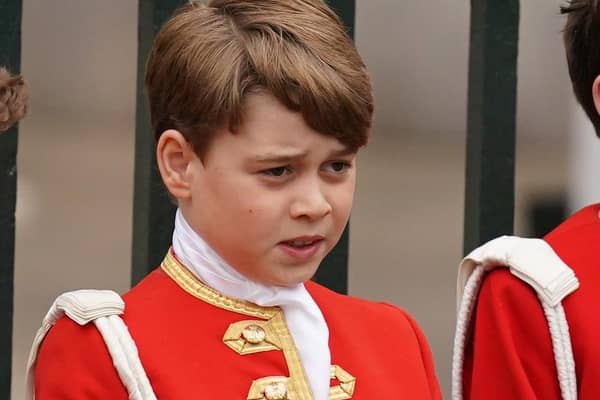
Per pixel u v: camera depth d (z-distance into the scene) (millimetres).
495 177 9742
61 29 19969
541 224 19766
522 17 20578
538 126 20188
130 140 20219
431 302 20094
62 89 20016
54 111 20000
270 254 6488
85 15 20047
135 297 6824
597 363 7188
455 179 21438
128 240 19984
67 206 19906
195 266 6785
